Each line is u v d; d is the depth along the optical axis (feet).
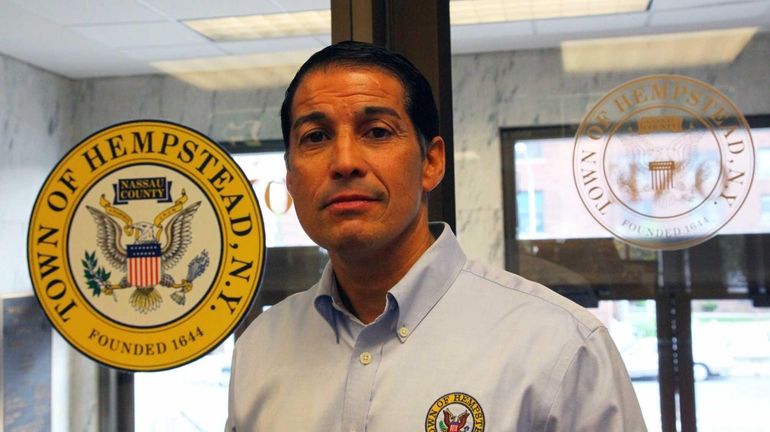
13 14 5.56
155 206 5.23
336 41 5.03
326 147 3.09
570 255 5.07
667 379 4.96
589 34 5.08
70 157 5.32
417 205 3.14
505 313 3.19
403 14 5.06
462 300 3.27
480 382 3.00
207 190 5.23
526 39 5.15
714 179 4.91
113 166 5.29
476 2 5.18
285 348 3.46
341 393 3.16
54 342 5.22
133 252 5.20
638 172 4.99
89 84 5.42
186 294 5.16
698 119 4.94
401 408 3.02
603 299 5.02
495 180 5.16
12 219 5.27
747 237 4.83
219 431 5.09
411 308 3.21
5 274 5.25
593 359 3.01
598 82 5.06
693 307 4.91
